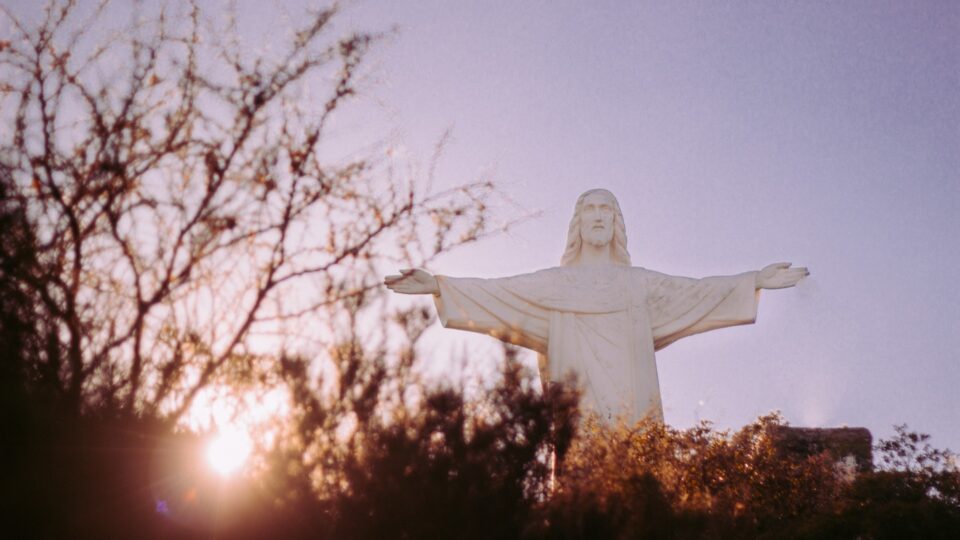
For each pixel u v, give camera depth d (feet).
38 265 37.58
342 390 41.70
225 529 39.93
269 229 39.88
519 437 43.98
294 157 40.22
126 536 38.47
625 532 47.16
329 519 40.70
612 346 96.22
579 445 55.67
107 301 38.96
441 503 41.11
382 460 41.29
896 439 78.33
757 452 76.28
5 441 36.88
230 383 40.24
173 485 39.47
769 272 99.04
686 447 73.97
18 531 36.99
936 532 68.13
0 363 37.01
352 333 41.93
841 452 89.51
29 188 38.37
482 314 97.25
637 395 93.50
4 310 37.22
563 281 99.30
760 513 70.95
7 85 39.04
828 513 70.08
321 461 41.45
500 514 41.91
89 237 38.55
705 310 98.27
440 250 41.37
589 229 102.94
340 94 41.16
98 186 38.19
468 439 42.83
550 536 43.21
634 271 101.24
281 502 40.47
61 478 37.78
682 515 52.49
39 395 37.58
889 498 72.69
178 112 40.01
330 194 40.45
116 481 38.68
